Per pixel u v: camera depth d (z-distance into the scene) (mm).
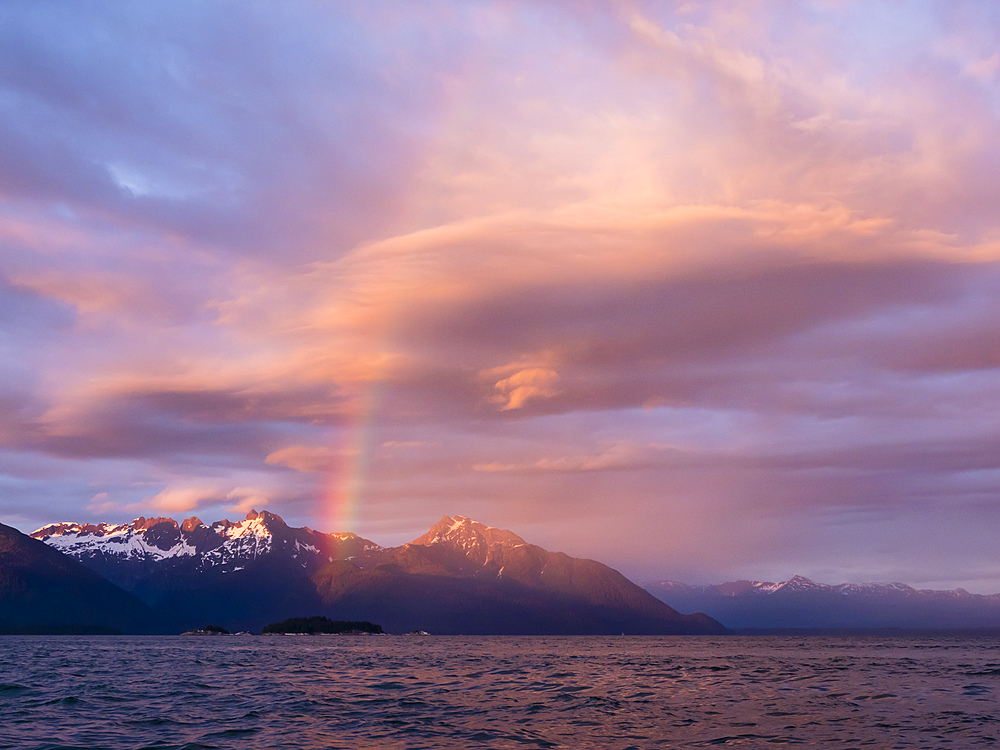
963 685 76125
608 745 39531
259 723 47250
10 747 39156
